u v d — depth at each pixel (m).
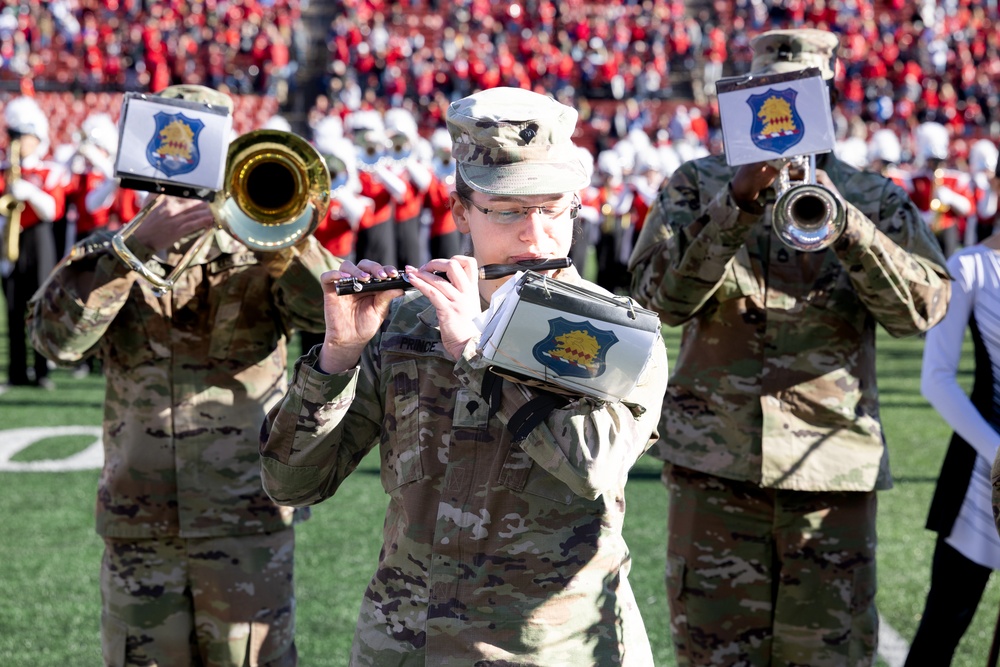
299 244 3.05
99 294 3.05
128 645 3.14
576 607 2.01
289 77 30.05
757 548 3.24
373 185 12.36
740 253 3.29
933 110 30.27
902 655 4.46
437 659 2.00
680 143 22.62
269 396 3.27
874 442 3.25
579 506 2.03
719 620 3.27
